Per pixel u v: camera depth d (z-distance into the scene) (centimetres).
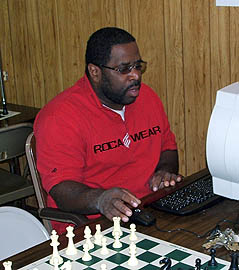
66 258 169
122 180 243
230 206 204
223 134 182
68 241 179
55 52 391
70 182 222
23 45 410
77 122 230
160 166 257
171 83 333
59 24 380
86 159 235
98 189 214
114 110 238
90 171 237
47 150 228
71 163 227
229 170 185
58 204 221
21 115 368
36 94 416
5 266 156
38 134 233
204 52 314
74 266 165
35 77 411
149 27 333
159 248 173
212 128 185
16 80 425
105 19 352
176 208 198
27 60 412
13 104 402
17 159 385
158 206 201
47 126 229
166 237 181
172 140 267
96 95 236
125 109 243
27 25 402
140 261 166
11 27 413
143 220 188
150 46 336
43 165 229
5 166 425
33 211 411
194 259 166
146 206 204
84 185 221
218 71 312
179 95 332
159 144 254
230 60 305
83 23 366
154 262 165
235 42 300
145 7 331
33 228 197
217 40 307
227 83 310
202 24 311
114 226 181
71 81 388
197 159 335
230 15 298
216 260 164
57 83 398
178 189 217
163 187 226
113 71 227
